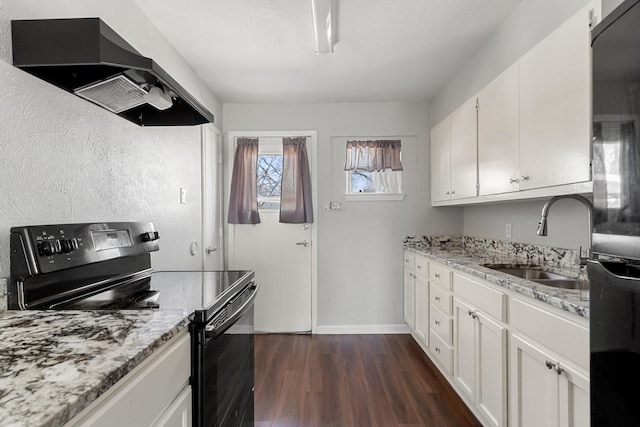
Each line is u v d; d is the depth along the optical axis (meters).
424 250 3.02
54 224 1.26
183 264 2.53
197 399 1.03
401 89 3.24
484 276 1.77
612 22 0.82
